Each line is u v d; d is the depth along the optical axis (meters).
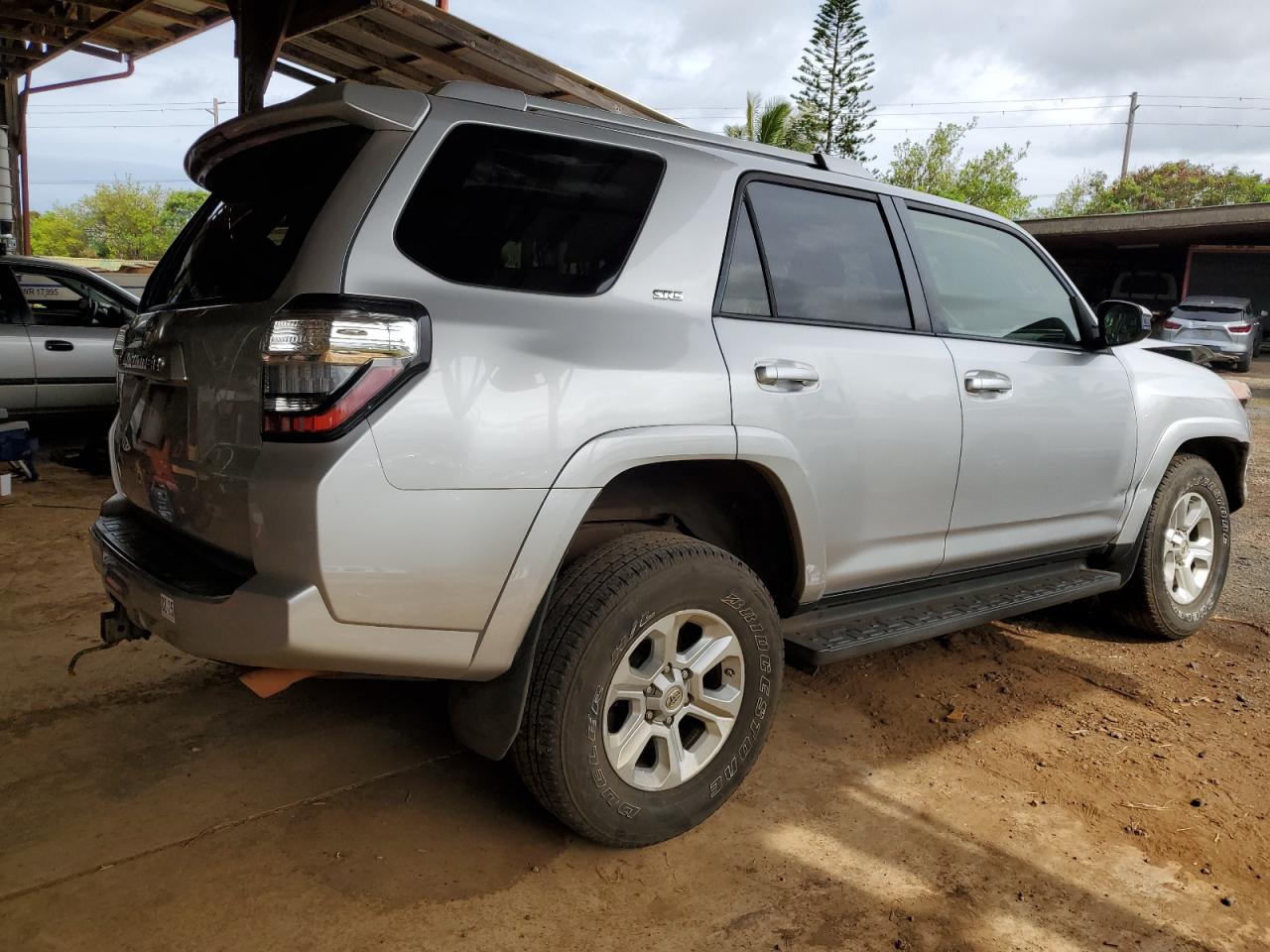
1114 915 2.28
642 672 2.37
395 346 1.92
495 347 2.05
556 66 7.06
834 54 25.05
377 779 2.72
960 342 3.18
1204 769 3.03
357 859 2.34
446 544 1.99
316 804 2.58
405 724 3.07
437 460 1.96
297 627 1.90
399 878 2.28
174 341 2.32
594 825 2.29
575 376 2.15
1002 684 3.64
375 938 2.06
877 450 2.82
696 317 2.46
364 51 7.55
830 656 2.71
